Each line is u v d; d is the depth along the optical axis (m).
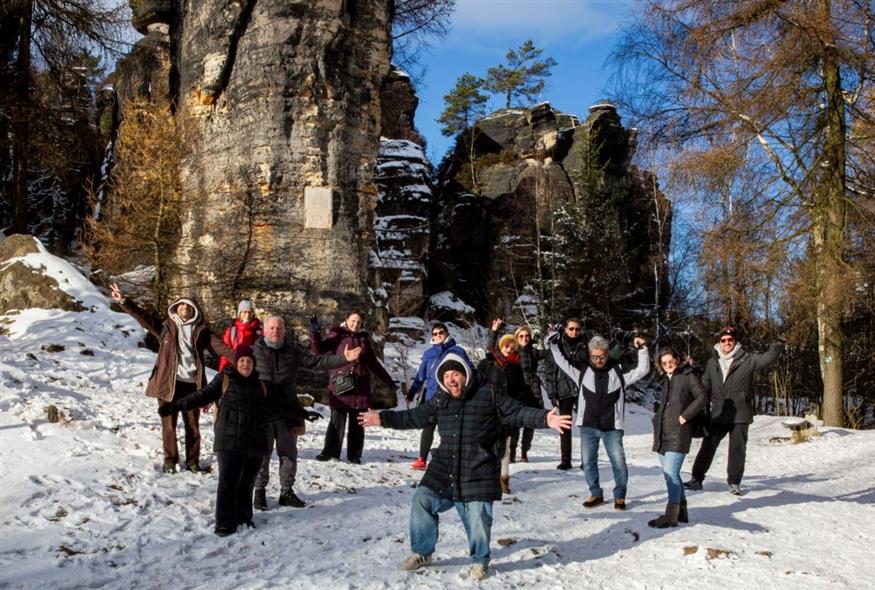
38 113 22.98
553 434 16.08
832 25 15.97
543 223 32.41
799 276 16.62
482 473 5.39
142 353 14.09
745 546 6.42
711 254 17.17
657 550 6.27
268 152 16.78
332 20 17.03
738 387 9.06
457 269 31.67
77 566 5.19
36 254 15.77
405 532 6.46
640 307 31.36
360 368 9.64
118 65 23.50
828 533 6.99
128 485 7.11
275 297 16.45
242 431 6.30
